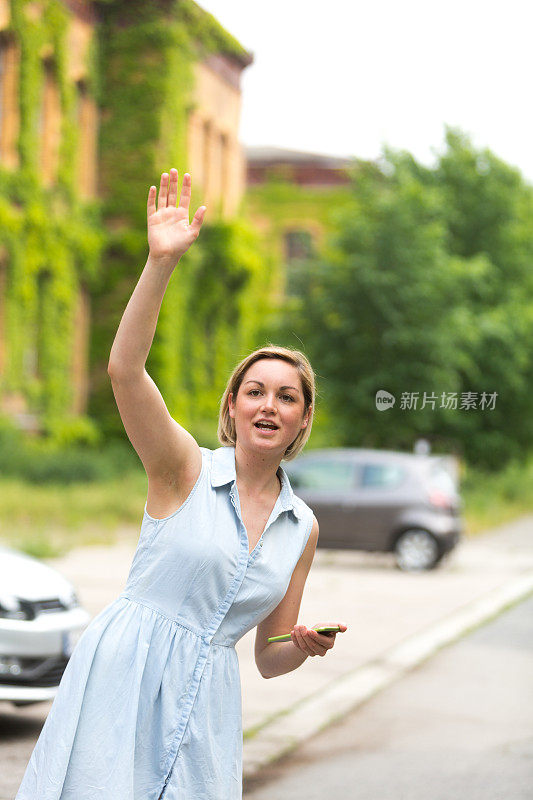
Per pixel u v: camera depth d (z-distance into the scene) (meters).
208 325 50.81
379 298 38.47
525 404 48.09
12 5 41.12
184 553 4.37
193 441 4.50
